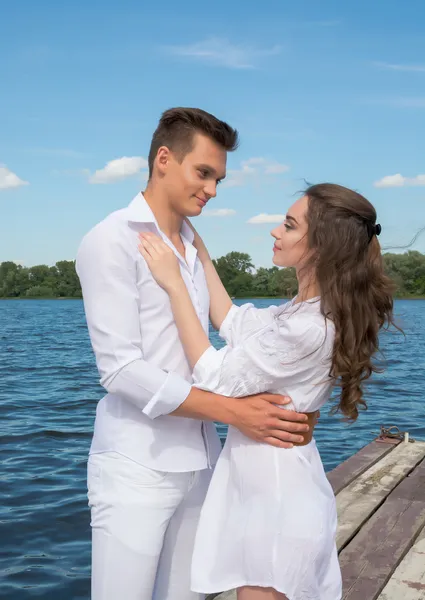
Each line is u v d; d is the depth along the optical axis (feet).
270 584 6.29
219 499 6.96
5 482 21.40
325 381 6.76
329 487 6.94
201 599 8.06
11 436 28.55
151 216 7.34
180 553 7.73
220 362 6.73
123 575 7.02
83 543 16.52
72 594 13.88
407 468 16.06
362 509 13.14
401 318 7.02
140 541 7.03
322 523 6.43
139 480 7.06
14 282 449.48
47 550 16.10
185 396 6.71
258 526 6.43
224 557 6.64
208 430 7.62
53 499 19.66
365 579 10.24
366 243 6.70
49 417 33.37
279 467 6.63
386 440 18.89
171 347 7.25
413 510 13.17
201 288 7.93
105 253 6.90
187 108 7.29
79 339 102.42
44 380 49.52
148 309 7.14
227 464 7.02
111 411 7.30
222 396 6.71
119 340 6.82
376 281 6.77
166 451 7.14
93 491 7.25
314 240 6.68
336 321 6.53
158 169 7.47
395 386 45.21
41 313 236.22
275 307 7.77
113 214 7.27
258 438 6.68
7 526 17.51
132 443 7.11
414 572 10.62
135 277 7.06
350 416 6.91
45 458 24.68
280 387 6.70
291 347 6.52
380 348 7.03
